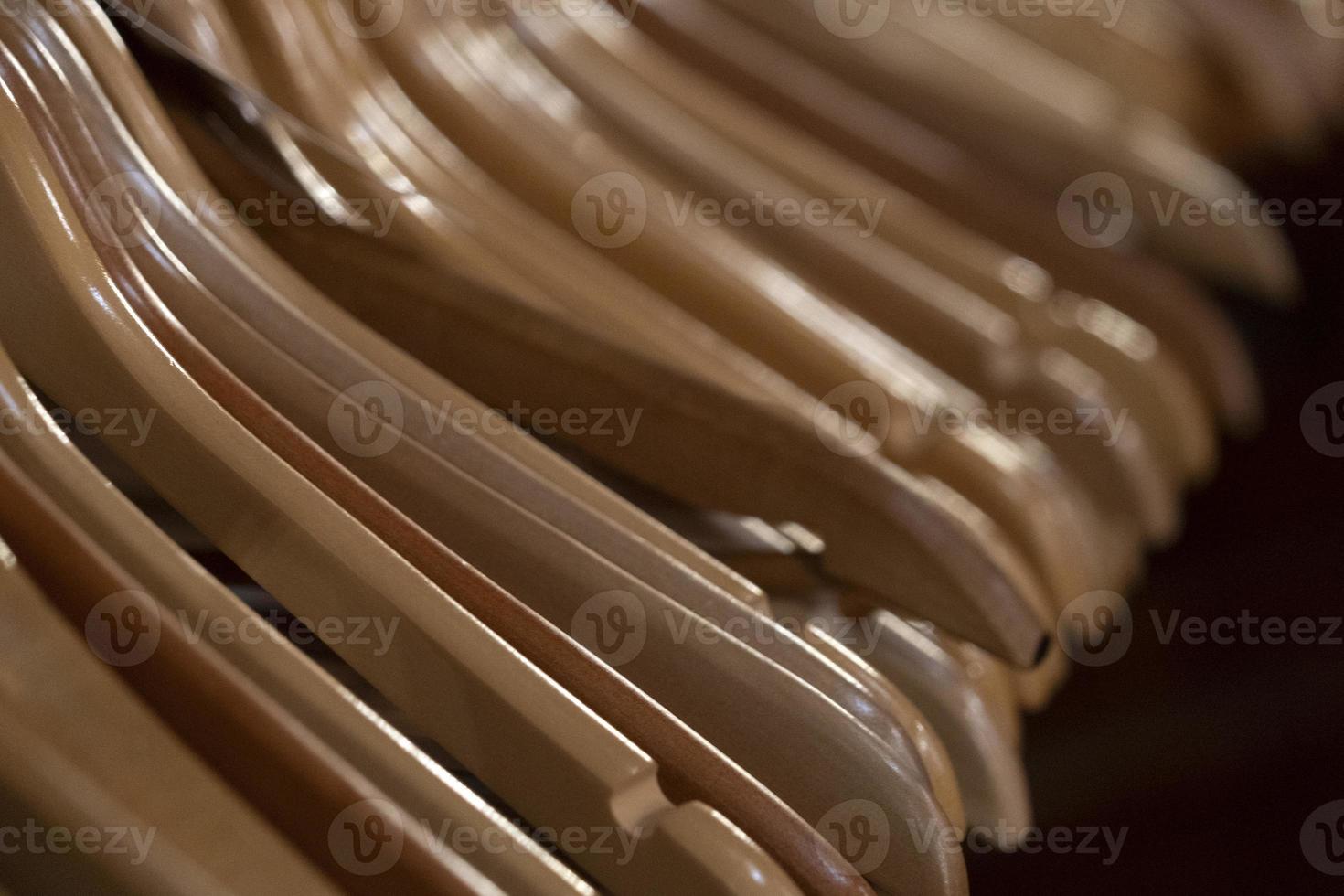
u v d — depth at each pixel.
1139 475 0.85
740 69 0.89
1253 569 1.34
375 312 0.74
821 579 0.73
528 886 0.62
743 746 0.67
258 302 0.69
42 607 0.62
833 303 0.83
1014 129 0.91
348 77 0.77
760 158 0.86
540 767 0.64
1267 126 0.94
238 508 0.65
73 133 0.68
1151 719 1.25
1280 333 1.31
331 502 0.65
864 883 0.65
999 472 0.79
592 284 0.77
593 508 0.69
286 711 0.62
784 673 0.67
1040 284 0.87
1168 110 0.94
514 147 0.79
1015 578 0.72
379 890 0.62
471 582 0.66
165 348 0.67
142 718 0.61
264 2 0.76
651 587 0.67
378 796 0.62
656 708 0.65
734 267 0.81
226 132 0.74
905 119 0.91
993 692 0.76
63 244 0.66
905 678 0.75
